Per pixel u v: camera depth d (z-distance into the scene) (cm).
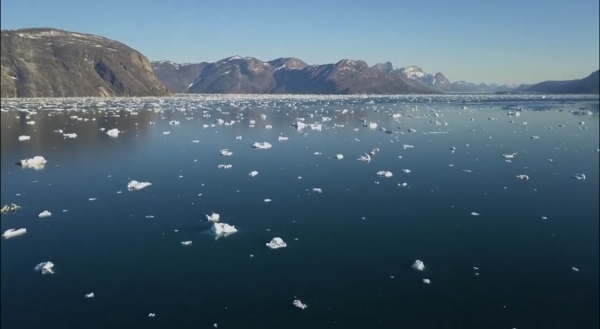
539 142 4475
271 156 3772
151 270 1788
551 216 2323
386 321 1476
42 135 4781
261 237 2072
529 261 1850
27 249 1969
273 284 1686
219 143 4419
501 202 2538
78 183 2928
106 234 2117
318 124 5812
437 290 1648
